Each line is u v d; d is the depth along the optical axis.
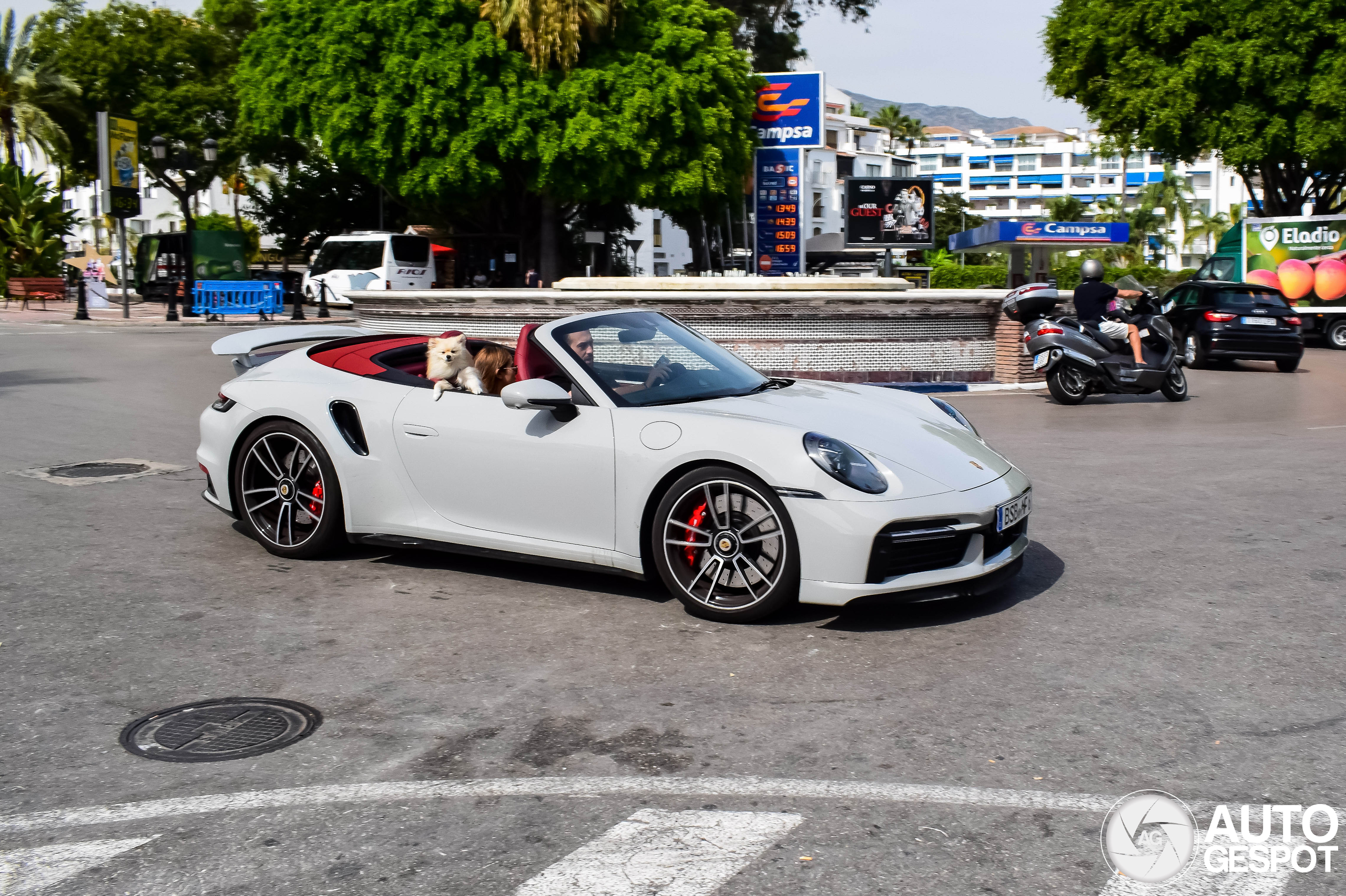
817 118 26.67
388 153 26.56
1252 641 4.16
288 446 5.45
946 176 190.25
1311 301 23.02
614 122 26.33
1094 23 28.03
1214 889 2.46
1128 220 83.44
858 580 4.19
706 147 27.45
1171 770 3.06
